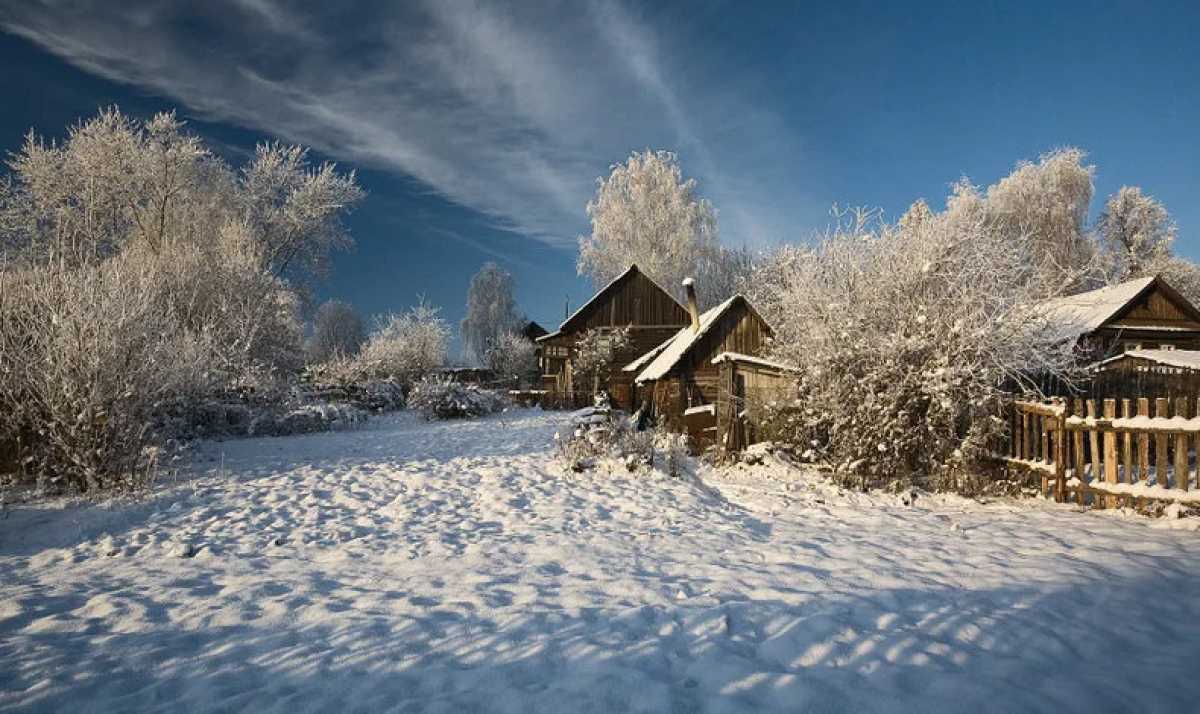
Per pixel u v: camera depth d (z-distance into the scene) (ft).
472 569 18.79
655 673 11.89
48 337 29.99
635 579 17.47
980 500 28.71
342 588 17.13
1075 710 10.70
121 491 29.22
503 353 146.61
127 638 13.83
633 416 52.60
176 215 107.96
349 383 89.61
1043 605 15.25
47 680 11.87
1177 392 42.55
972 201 106.11
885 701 10.89
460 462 39.42
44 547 21.25
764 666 12.14
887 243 37.60
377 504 28.43
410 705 10.86
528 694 11.13
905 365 32.07
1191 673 12.01
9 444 30.81
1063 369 34.04
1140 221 129.49
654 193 137.59
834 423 33.37
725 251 142.31
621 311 98.63
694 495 30.40
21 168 89.66
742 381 40.11
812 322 36.35
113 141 95.04
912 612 14.80
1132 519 24.27
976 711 10.61
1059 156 117.08
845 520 25.50
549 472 35.70
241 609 15.53
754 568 18.56
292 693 11.39
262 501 28.48
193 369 51.67
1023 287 33.65
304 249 128.88
